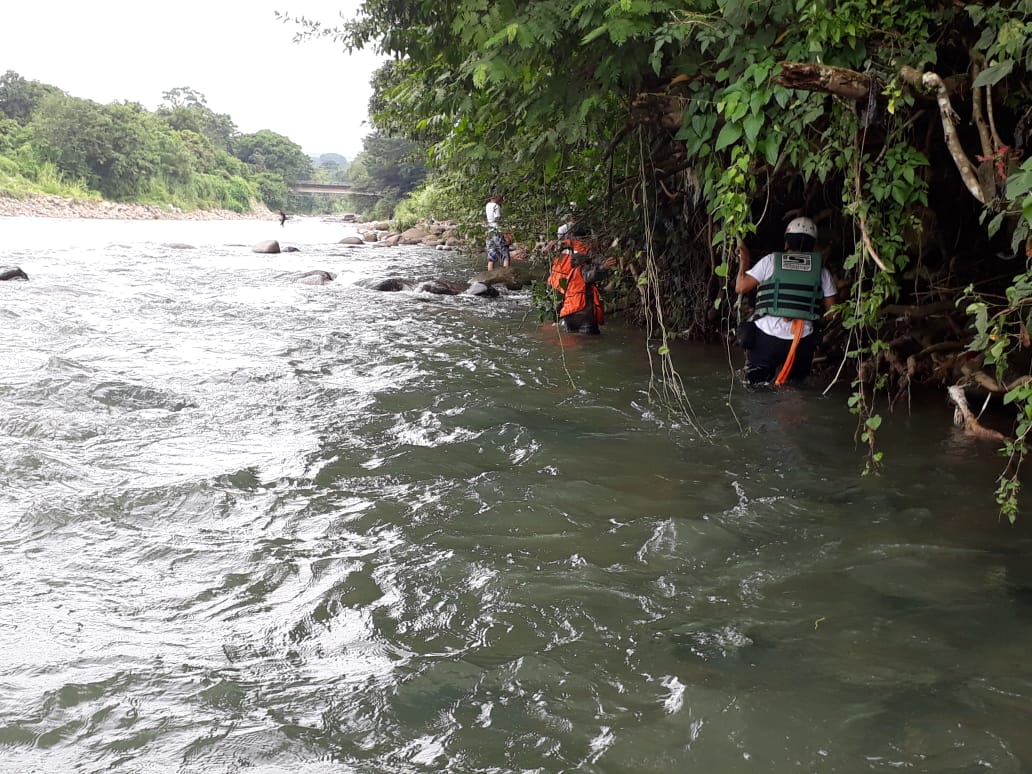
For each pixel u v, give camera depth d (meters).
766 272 7.18
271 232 46.97
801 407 6.77
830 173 7.27
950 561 3.92
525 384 7.61
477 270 19.94
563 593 3.60
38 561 3.82
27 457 5.11
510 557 3.96
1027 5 3.88
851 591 3.62
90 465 5.11
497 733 2.65
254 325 10.77
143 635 3.21
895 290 5.27
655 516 4.48
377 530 4.28
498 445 5.72
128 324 10.43
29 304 11.61
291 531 4.25
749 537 4.21
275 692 2.85
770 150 4.71
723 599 3.55
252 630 3.27
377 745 2.58
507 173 8.59
